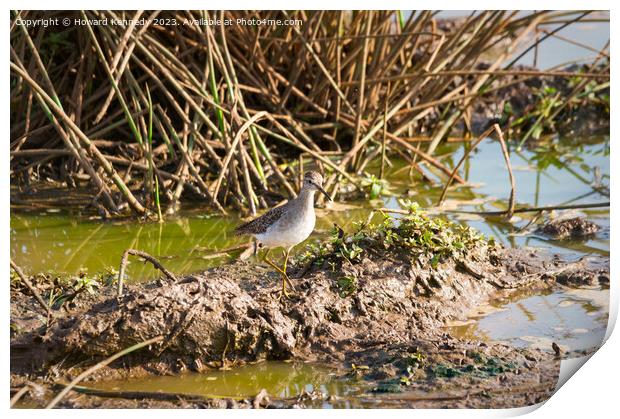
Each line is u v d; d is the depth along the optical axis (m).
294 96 17.25
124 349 8.84
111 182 14.70
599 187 15.61
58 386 8.55
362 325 9.80
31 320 9.53
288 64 17.11
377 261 10.71
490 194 15.38
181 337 8.98
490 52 21.41
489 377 8.73
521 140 18.73
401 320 10.00
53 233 13.13
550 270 11.69
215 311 9.14
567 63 18.91
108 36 14.14
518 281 11.30
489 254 11.74
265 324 9.26
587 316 10.39
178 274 11.44
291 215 10.05
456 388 8.52
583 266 11.93
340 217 14.05
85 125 15.68
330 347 9.43
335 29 16.89
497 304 10.82
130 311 8.94
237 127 14.30
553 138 18.83
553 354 9.27
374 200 14.90
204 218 13.90
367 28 15.49
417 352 9.20
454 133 19.17
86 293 10.37
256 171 14.45
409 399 8.33
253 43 15.96
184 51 15.66
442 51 16.75
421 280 10.56
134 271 11.58
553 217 13.98
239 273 11.27
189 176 14.77
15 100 15.36
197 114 14.76
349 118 16.70
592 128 19.03
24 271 11.50
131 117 13.91
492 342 9.62
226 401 8.23
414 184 15.94
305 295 9.90
